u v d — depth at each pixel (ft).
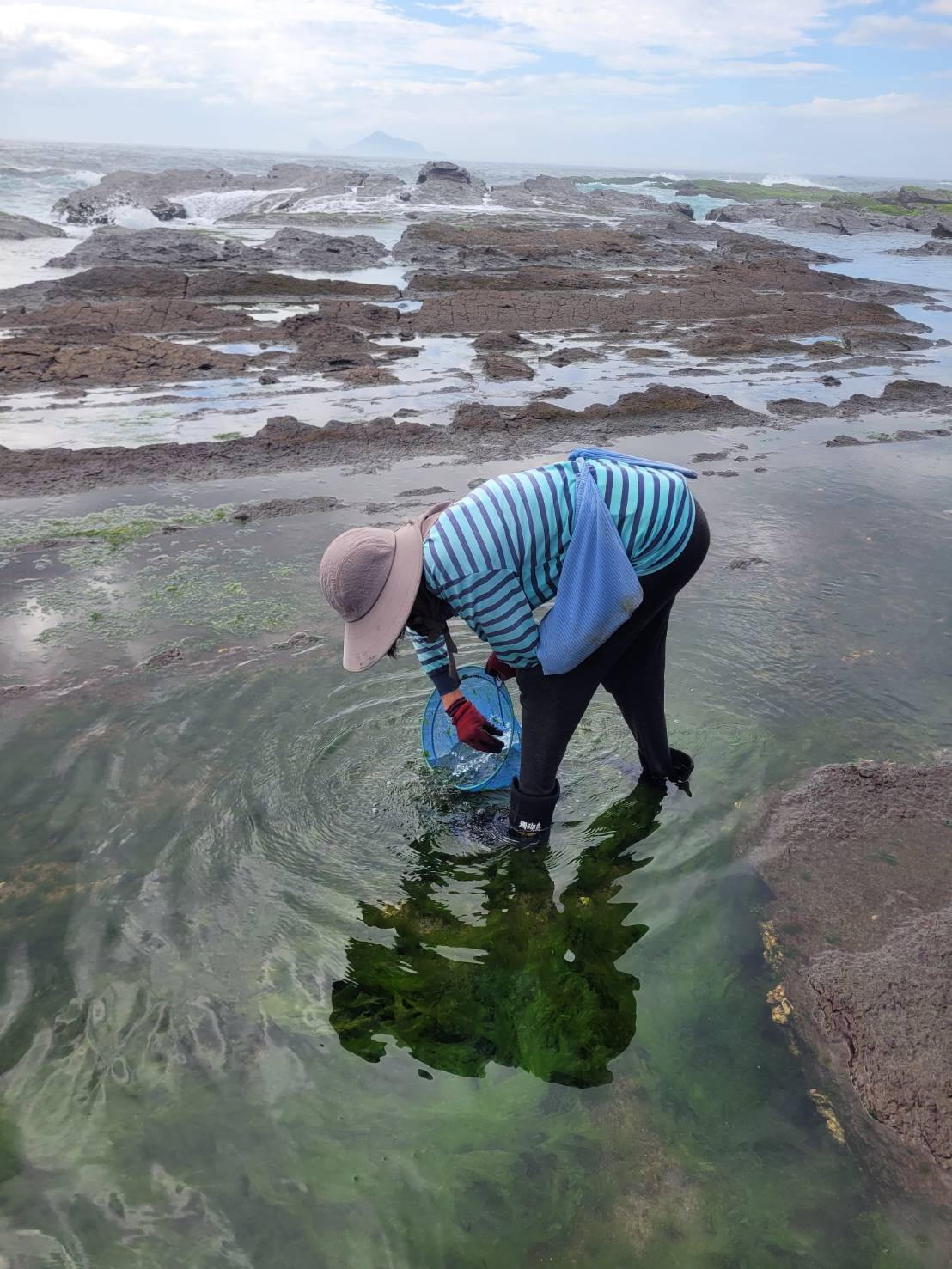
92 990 8.79
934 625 16.15
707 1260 6.63
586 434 28.50
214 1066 8.06
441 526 9.01
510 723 12.02
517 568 9.14
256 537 20.15
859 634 15.79
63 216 100.89
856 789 11.82
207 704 13.57
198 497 22.70
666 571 9.82
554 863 10.76
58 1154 7.29
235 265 69.00
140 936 9.45
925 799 11.61
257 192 126.00
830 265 81.76
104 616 16.43
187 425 29.25
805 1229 6.84
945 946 9.26
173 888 10.11
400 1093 7.88
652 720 11.50
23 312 45.50
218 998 8.75
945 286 68.95
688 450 26.99
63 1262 6.51
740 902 10.18
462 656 14.89
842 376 37.78
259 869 10.46
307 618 16.33
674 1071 8.14
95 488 23.41
